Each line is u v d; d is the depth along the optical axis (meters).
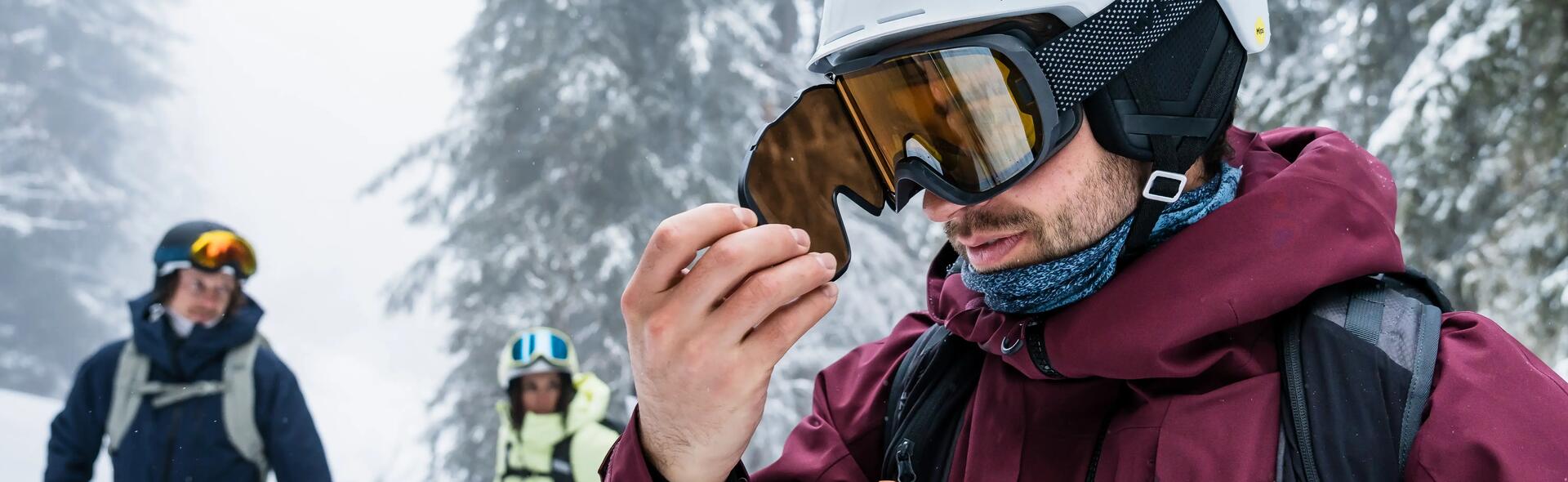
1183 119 0.97
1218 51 1.00
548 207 12.07
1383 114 4.90
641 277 0.81
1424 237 4.29
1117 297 0.90
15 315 27.06
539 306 11.48
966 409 1.07
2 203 27.80
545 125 12.33
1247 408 0.85
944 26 0.94
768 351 0.82
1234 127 1.17
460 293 12.07
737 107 12.99
